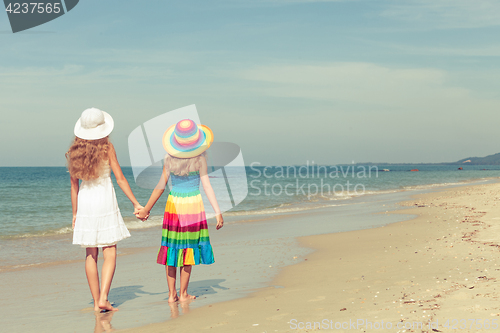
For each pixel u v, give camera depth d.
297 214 14.88
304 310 3.32
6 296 4.81
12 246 9.37
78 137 3.79
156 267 6.46
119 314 3.67
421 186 35.84
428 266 4.89
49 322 3.52
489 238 6.73
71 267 6.91
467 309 2.89
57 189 33.72
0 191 31.06
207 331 2.93
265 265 5.95
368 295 3.67
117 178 3.92
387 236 8.14
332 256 6.36
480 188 25.34
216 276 5.30
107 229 3.82
